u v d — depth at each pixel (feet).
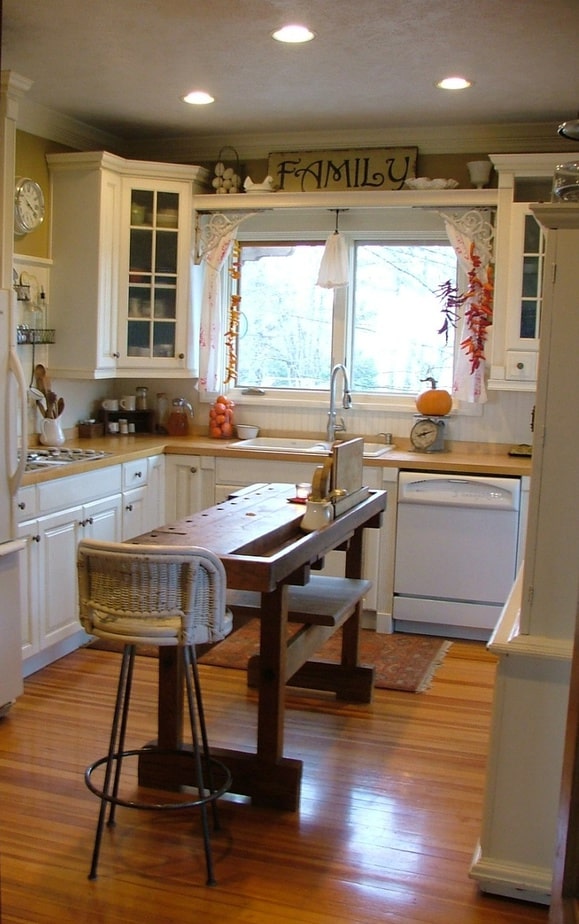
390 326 16.94
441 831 9.07
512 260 14.76
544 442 7.72
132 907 7.72
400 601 15.16
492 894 8.05
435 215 16.16
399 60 12.16
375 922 7.61
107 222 15.46
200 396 17.81
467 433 16.31
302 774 9.88
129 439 16.78
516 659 7.83
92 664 13.43
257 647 14.37
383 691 12.69
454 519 14.71
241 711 11.84
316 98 14.10
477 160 15.88
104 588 8.05
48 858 8.44
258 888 8.04
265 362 17.63
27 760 10.32
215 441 16.83
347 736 11.19
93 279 15.37
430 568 14.94
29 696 12.15
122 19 10.85
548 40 11.22
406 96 13.87
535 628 7.89
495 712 7.94
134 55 12.21
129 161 15.64
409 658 14.03
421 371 16.89
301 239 17.10
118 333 16.01
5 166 12.16
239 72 12.87
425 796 9.75
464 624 14.90
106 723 11.34
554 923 6.46
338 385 17.12
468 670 13.62
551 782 7.84
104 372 15.72
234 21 10.83
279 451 15.66
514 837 7.97
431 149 16.02
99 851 8.45
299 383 17.53
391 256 16.79
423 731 11.39
